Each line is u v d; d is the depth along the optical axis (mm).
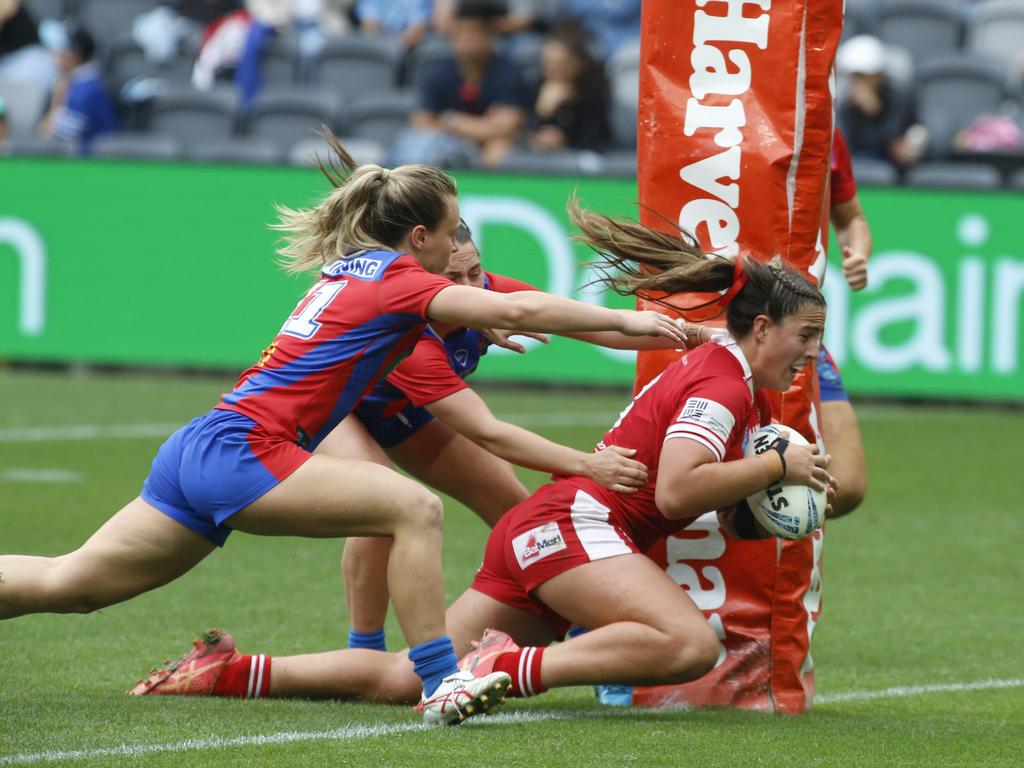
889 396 45031
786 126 17000
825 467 16359
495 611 17062
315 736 15047
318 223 16516
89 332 47625
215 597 23594
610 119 51812
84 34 55938
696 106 17219
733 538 17266
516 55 55719
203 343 47250
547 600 16672
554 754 14500
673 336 15758
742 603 17406
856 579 26281
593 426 40156
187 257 47125
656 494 16062
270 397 15391
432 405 16500
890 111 49594
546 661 16141
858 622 23188
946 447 39781
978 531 30391
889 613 23797
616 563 16312
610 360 46562
